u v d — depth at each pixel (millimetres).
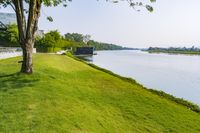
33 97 12625
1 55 35844
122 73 48125
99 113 12289
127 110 13656
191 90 31141
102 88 18422
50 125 9469
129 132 10633
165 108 15070
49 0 18953
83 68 31469
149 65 71750
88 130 9812
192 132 11617
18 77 16109
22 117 9898
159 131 11242
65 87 16016
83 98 14547
